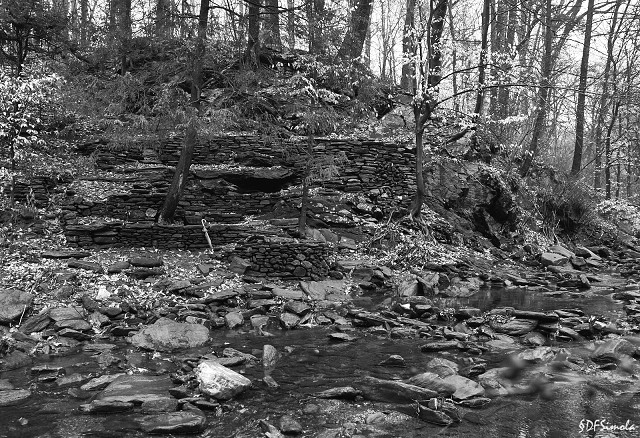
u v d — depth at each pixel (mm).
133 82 11898
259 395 5832
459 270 13297
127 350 7328
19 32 15586
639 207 23031
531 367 6910
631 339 8180
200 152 15805
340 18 14375
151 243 11938
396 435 4848
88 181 13859
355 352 7527
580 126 24188
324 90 14195
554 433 4910
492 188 17172
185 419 5012
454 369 6625
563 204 20094
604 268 16578
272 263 11344
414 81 15750
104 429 4902
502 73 16578
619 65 25031
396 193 15852
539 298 11391
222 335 8281
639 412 5453
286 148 15641
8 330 7684
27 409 5348
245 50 13703
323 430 4930
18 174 13133
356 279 11766
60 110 15055
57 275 9562
